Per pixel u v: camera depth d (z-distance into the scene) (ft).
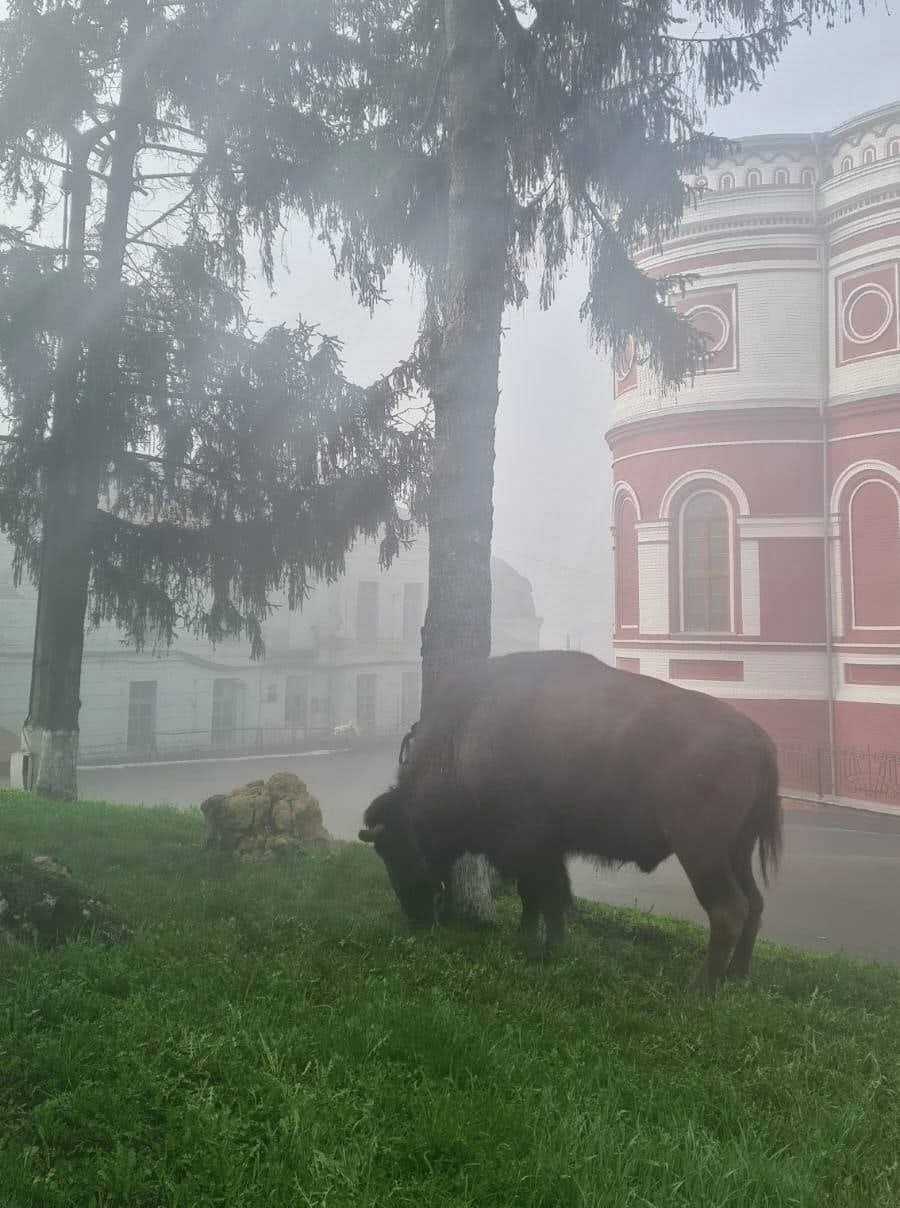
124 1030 12.53
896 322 69.05
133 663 110.32
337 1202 8.91
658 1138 10.59
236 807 29.84
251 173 41.39
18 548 46.06
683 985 19.02
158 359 40.83
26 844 28.60
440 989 15.33
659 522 78.38
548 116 28.02
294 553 43.62
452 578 25.49
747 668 74.18
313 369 42.09
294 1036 12.66
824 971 21.84
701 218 76.79
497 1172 9.59
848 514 71.77
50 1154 9.97
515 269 31.78
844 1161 10.68
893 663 68.33
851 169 71.72
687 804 18.74
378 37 36.55
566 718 19.86
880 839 57.00
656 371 32.65
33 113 40.55
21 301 39.96
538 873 20.75
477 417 25.94
